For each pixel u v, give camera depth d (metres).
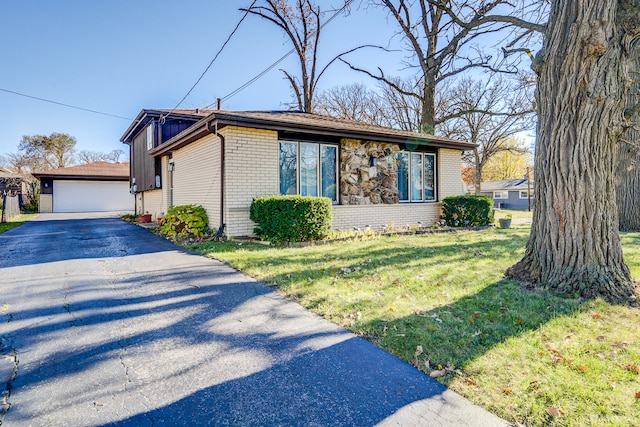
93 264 5.58
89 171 23.83
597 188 3.72
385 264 5.22
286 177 8.51
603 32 3.39
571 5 3.62
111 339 2.86
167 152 11.91
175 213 8.93
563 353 2.47
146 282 4.51
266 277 4.61
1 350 2.66
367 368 2.39
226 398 2.06
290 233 7.07
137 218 15.09
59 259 6.03
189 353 2.62
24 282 4.54
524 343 2.64
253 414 1.91
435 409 1.93
